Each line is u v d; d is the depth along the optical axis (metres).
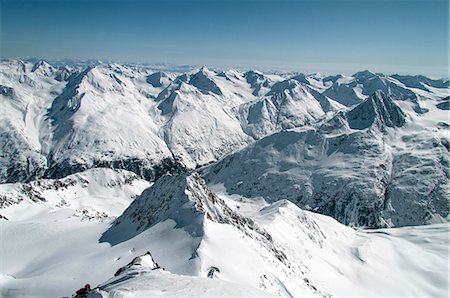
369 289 128.50
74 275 68.88
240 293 28.50
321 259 142.12
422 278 144.62
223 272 61.94
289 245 130.25
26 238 113.38
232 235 81.75
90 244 101.62
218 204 106.56
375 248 170.25
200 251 65.94
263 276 69.81
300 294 75.25
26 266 94.31
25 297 61.75
